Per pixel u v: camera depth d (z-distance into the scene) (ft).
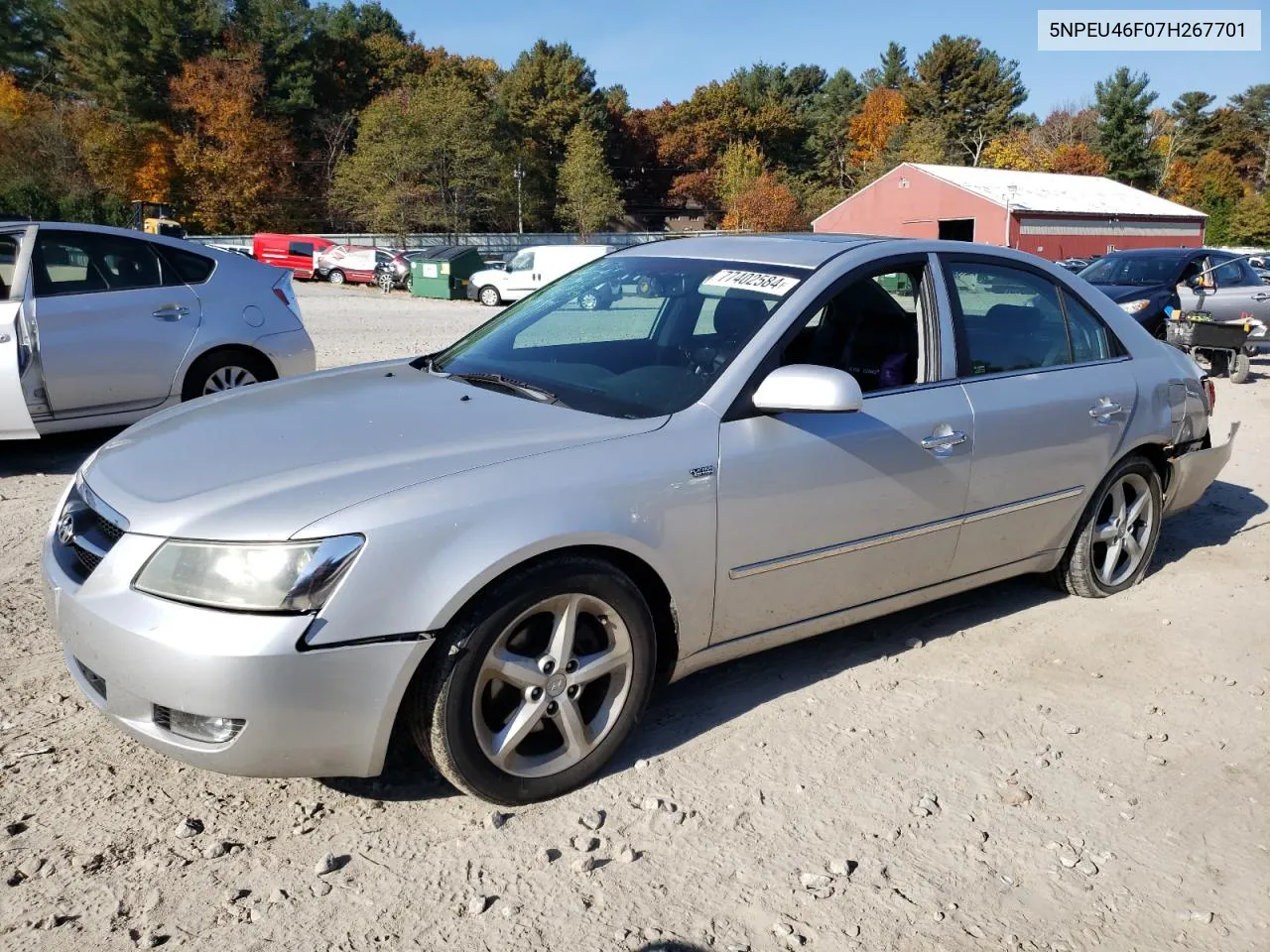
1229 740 11.59
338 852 9.09
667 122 350.02
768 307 11.68
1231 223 237.66
